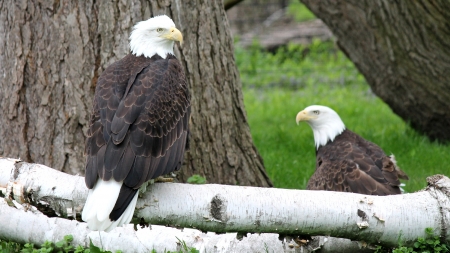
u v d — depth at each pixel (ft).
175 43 37.81
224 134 39.55
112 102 27.32
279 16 136.46
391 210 28.37
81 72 36.65
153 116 26.94
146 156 25.96
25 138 37.37
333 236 28.58
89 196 25.03
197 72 38.47
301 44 117.29
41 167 28.43
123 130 25.96
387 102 61.46
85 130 36.91
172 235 31.45
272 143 61.26
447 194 29.01
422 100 58.08
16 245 33.73
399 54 56.54
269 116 77.51
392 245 28.96
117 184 24.94
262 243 30.83
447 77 55.72
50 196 27.71
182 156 28.04
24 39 36.88
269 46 117.91
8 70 37.42
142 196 27.32
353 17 56.95
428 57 55.47
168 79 28.71
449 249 28.99
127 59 30.53
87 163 25.67
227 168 39.86
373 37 56.95
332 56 112.06
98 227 24.07
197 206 27.37
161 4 37.32
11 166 28.50
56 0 36.47
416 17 54.13
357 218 28.12
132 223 28.71
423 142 58.49
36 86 36.99
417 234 28.58
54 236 32.19
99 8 36.55
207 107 38.86
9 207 32.89
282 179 48.83
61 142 37.01
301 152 57.41
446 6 52.85
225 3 54.34
